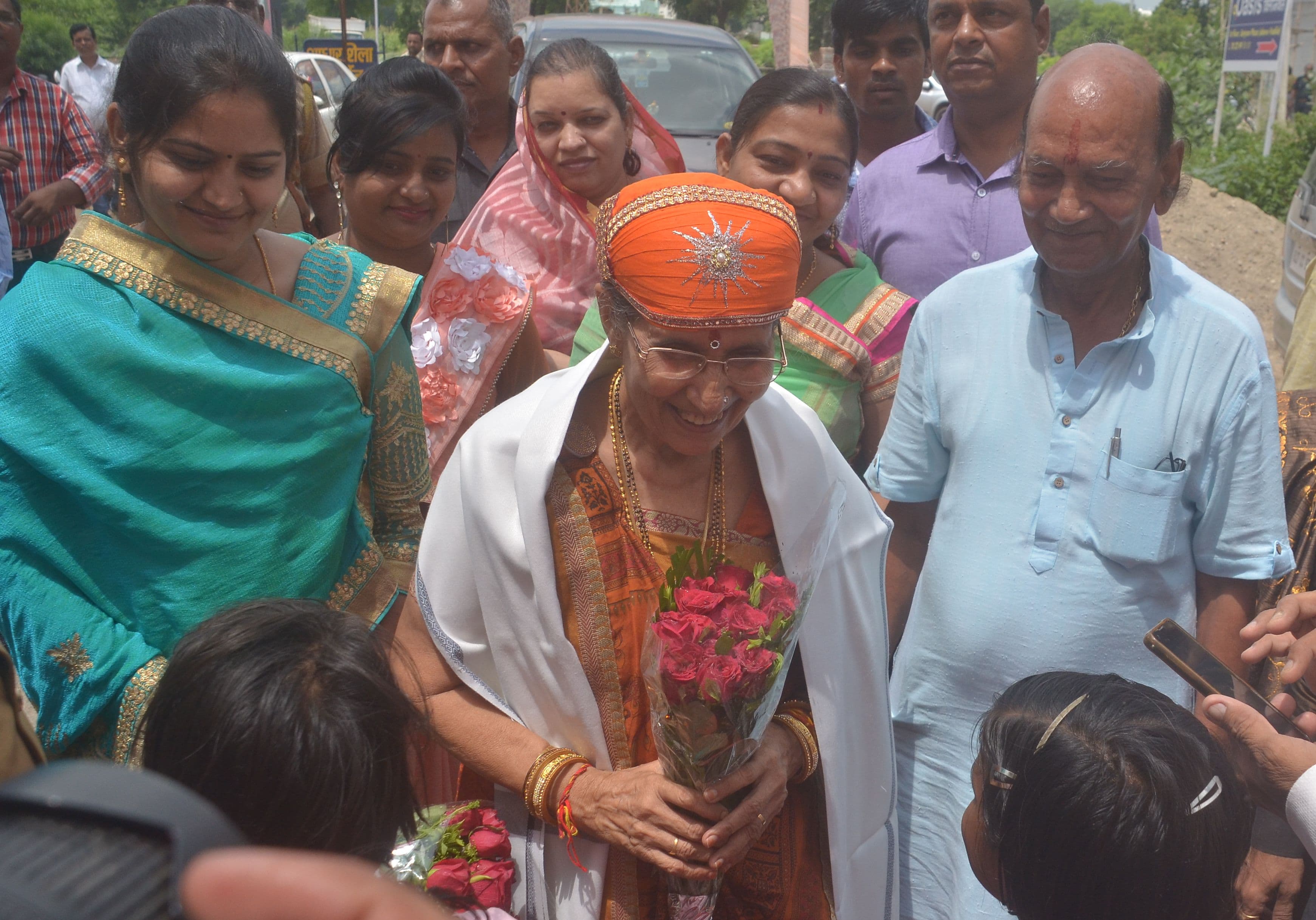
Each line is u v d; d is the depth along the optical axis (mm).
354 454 2213
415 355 2967
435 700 1930
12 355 1979
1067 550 2168
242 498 2051
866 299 2994
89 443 1977
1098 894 1344
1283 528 2123
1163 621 1783
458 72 4395
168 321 2049
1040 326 2207
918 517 2611
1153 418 2105
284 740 1258
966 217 3529
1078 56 2105
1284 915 2324
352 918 359
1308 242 5977
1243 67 13336
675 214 1653
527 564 1785
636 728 1850
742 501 1910
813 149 2875
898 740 2488
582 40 3680
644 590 1837
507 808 1914
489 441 1849
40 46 23375
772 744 1809
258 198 1987
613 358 1864
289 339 2127
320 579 2152
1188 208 10680
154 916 348
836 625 1903
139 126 1911
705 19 30406
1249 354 2068
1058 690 1490
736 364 1683
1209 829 1330
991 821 1492
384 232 3061
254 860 357
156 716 1362
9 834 364
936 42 3521
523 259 3648
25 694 2227
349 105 3010
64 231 6191
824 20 30000
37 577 1992
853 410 2914
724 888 1943
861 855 2016
